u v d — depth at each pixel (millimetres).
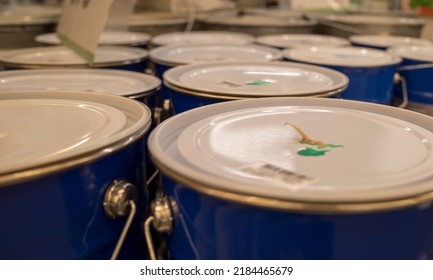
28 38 1332
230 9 1921
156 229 430
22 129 497
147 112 532
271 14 1837
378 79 857
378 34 1533
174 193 405
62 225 406
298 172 392
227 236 367
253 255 362
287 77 817
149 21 1449
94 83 799
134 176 488
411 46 1211
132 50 1074
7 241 385
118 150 435
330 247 347
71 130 494
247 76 820
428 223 364
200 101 658
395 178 375
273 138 491
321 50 1123
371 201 324
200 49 1165
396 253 360
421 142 466
